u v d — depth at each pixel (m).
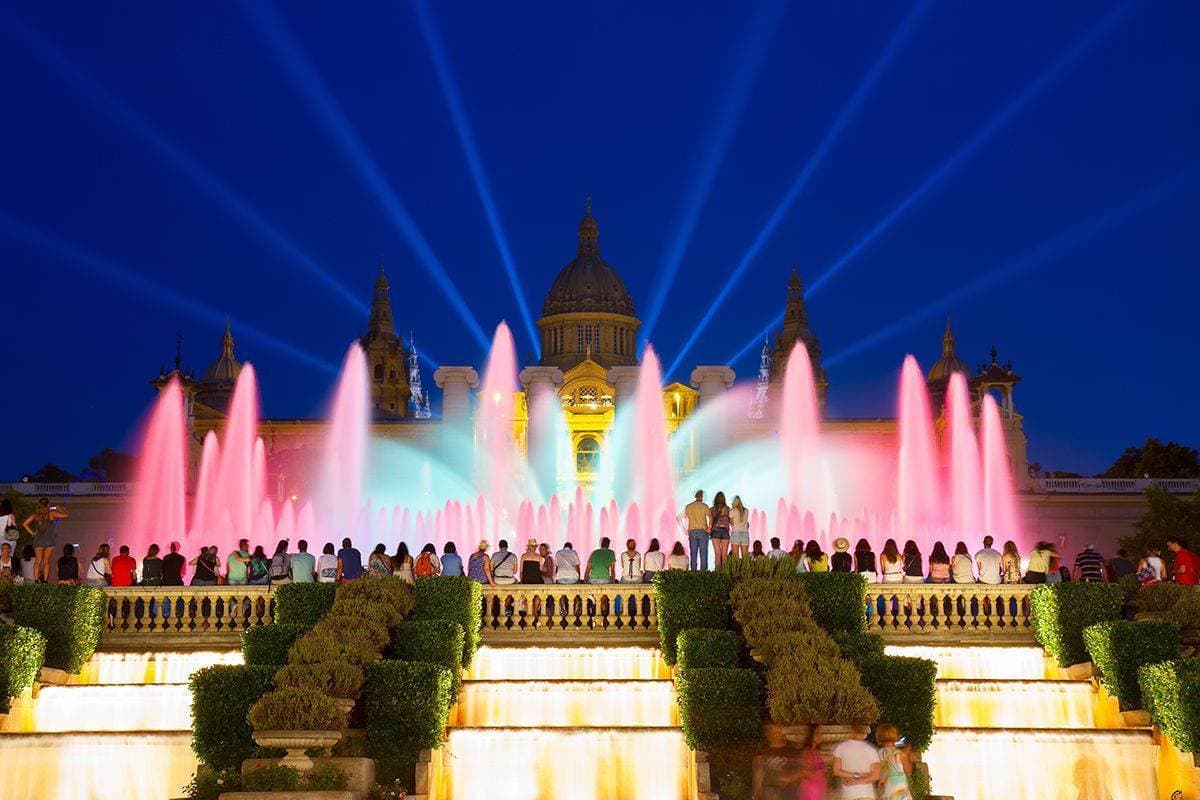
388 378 159.62
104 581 34.59
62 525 100.38
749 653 27.25
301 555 33.78
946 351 135.88
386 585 29.08
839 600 29.62
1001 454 100.81
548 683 27.22
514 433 99.38
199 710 23.92
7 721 26.41
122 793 24.81
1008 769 25.17
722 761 23.72
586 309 148.88
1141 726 26.14
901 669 24.62
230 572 33.91
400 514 106.19
